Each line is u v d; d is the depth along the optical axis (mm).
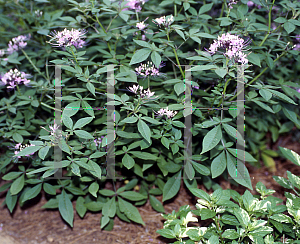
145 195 2408
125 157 1898
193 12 2205
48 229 2283
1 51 2414
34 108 2531
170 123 1838
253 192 2566
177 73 2582
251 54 1886
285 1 2006
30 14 2867
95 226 2307
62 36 1830
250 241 1748
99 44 2492
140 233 2215
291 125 2822
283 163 3025
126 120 1636
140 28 2031
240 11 2111
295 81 2873
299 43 2682
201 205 1744
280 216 1653
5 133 2127
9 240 2166
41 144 1612
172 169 2127
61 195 2154
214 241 1475
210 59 1777
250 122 2766
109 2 2016
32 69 2963
